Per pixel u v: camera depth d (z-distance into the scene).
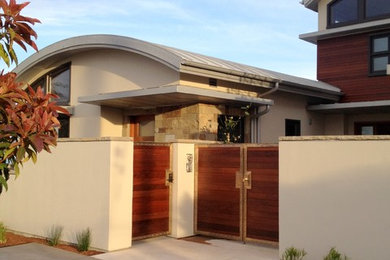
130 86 12.24
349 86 16.31
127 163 8.19
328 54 17.00
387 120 15.64
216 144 8.91
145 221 8.67
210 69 10.67
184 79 11.09
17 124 3.34
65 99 14.12
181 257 7.35
